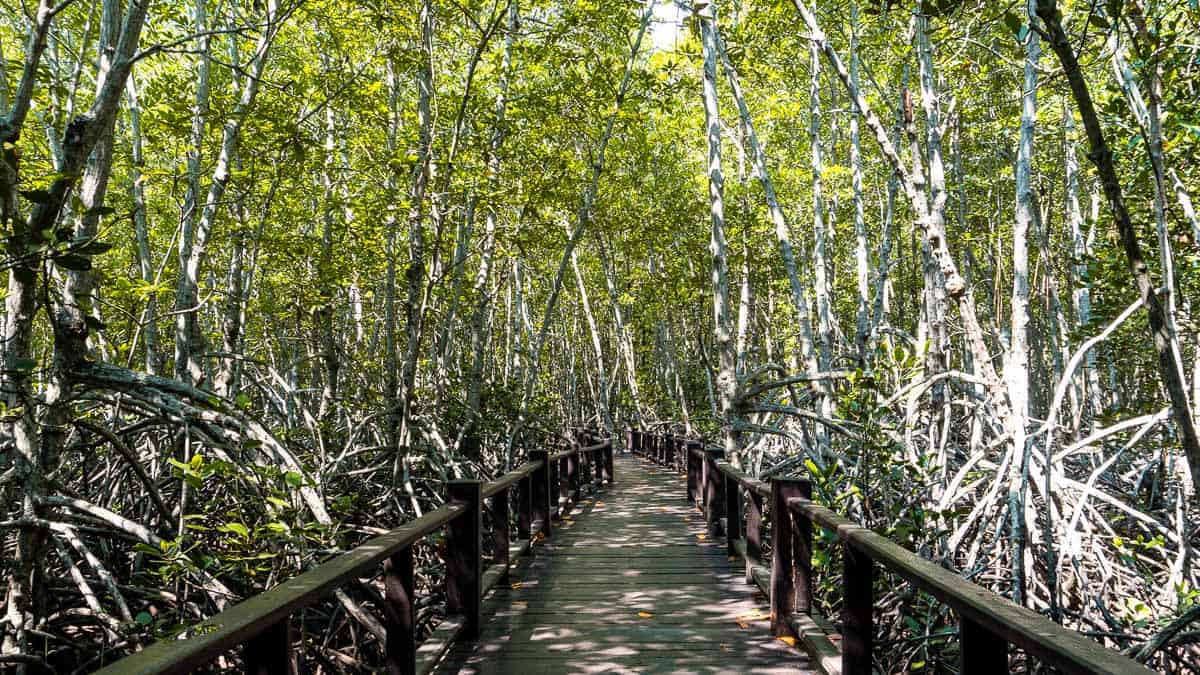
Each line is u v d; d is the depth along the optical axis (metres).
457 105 10.34
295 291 12.45
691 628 4.89
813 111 12.12
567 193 12.23
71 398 4.78
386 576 3.50
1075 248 12.38
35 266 3.44
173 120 7.74
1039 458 6.17
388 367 10.30
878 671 3.91
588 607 5.42
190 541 4.76
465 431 11.55
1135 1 3.44
